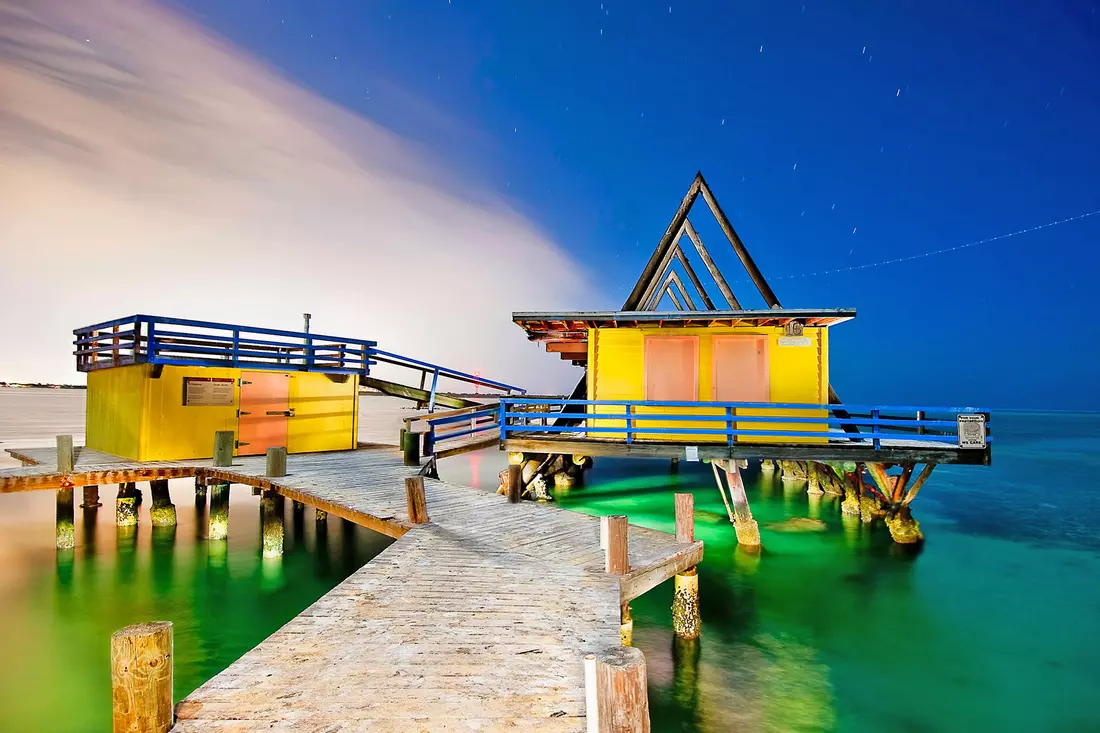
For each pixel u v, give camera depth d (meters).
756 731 7.73
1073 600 12.65
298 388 18.31
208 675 8.95
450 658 4.87
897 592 12.84
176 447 15.70
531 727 3.86
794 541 16.41
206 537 15.81
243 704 4.07
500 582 6.85
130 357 15.95
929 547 16.58
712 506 21.09
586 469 30.77
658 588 12.66
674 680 8.99
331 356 19.30
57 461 14.10
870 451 13.66
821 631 10.84
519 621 5.69
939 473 36.12
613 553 7.13
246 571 13.40
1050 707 8.46
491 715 4.00
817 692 8.76
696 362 15.61
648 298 18.12
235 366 16.84
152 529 16.45
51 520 18.20
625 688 3.15
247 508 19.64
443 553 8.01
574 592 6.52
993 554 16.50
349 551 14.99
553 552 8.12
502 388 25.05
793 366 15.30
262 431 17.42
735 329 15.56
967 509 24.00
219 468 14.45
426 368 22.25
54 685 8.60
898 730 7.85
